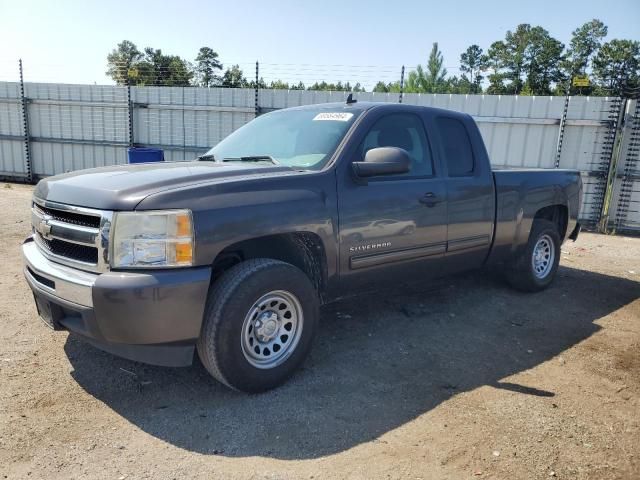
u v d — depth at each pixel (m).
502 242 5.28
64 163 16.03
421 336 4.60
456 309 5.36
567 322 5.12
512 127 11.53
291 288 3.47
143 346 3.09
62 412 3.17
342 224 3.77
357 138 3.99
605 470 2.77
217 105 13.98
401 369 3.93
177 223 2.99
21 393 3.37
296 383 3.63
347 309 5.20
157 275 2.94
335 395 3.49
